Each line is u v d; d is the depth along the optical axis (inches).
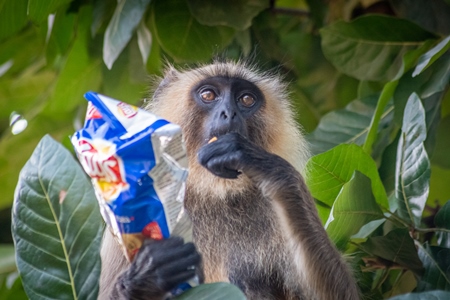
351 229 389.1
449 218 395.2
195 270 315.9
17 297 488.7
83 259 299.3
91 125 297.3
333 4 587.2
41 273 299.3
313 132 502.0
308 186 432.1
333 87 599.2
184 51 514.0
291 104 513.0
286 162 377.1
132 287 311.3
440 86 451.8
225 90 447.8
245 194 423.5
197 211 424.5
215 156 360.5
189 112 444.8
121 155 281.6
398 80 462.3
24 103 616.4
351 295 377.4
